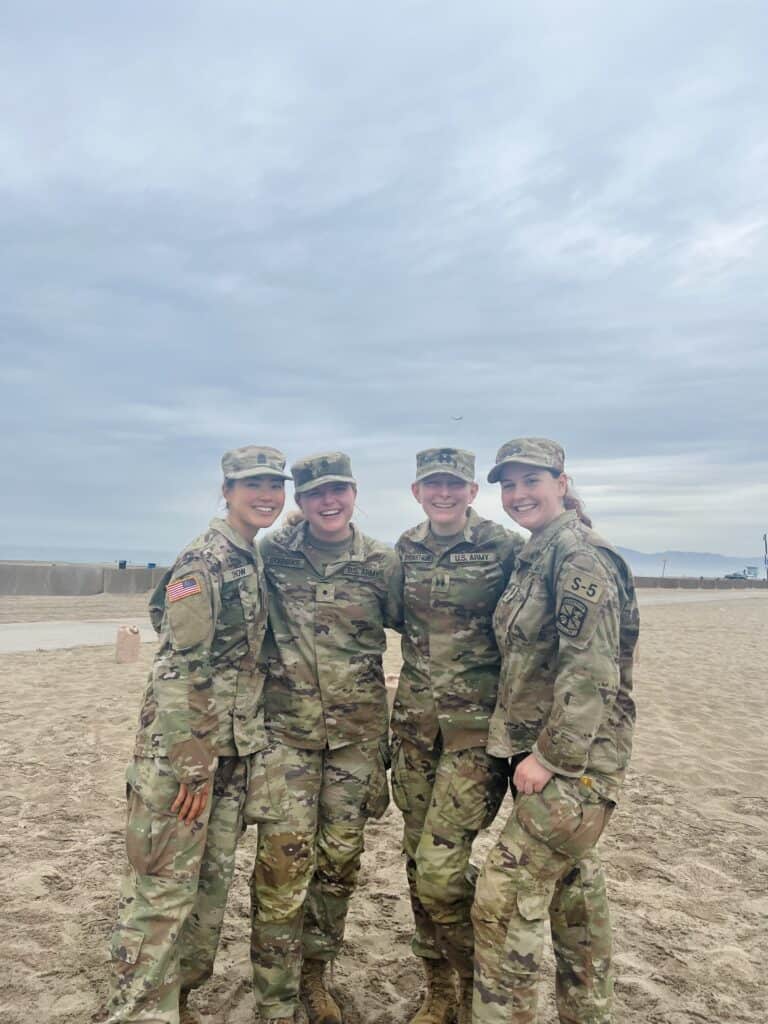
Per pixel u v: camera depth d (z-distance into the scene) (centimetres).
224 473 281
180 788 248
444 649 287
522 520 270
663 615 2609
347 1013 296
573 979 253
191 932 268
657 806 581
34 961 322
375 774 298
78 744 684
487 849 480
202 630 254
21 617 1773
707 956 351
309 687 287
